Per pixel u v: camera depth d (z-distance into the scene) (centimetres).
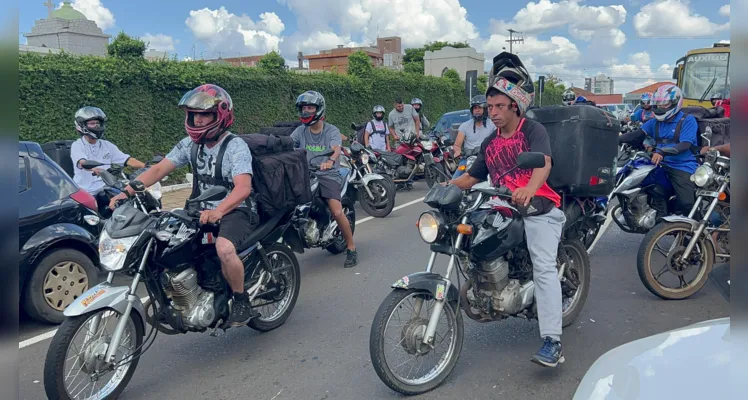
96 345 360
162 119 1223
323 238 673
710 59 1803
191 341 480
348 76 1808
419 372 392
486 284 404
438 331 411
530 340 453
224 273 415
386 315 362
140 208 408
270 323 492
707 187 524
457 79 2592
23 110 981
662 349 194
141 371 427
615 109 3122
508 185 402
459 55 3809
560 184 468
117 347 361
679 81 1919
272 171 459
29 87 986
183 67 1253
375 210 936
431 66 3891
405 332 376
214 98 417
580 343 446
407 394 375
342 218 660
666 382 176
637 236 777
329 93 1688
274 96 1473
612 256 684
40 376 423
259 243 465
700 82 1817
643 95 995
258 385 400
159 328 404
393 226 875
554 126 470
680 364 182
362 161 926
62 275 530
